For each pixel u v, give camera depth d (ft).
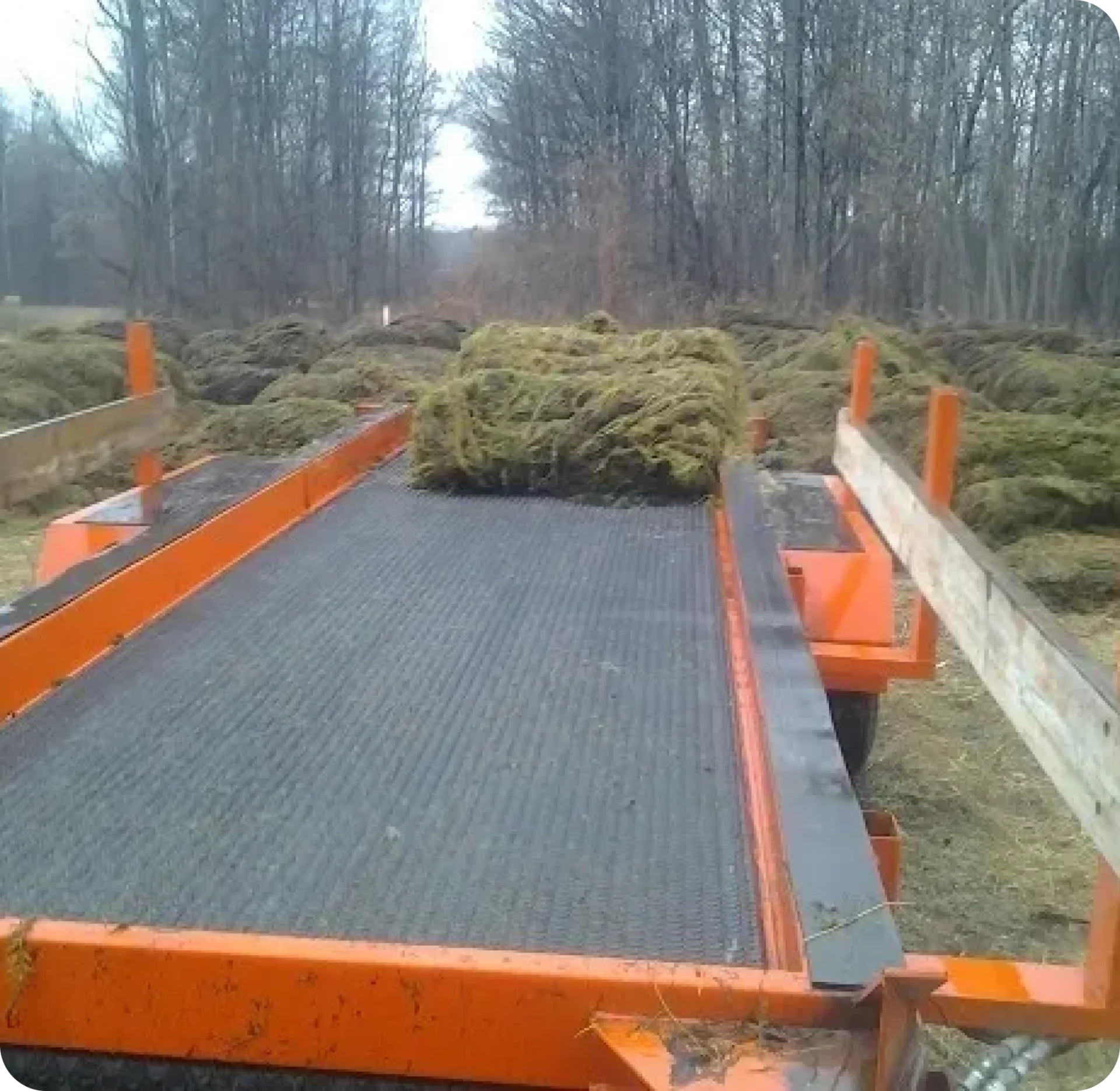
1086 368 44.37
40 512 36.58
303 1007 6.12
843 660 13.30
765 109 100.48
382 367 47.83
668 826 8.12
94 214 115.55
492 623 12.24
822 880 6.75
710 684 10.64
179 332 60.59
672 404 18.72
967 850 16.15
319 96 114.83
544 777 8.83
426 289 136.05
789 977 6.00
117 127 92.02
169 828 8.00
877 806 17.30
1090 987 6.94
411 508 17.49
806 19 95.35
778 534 14.69
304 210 110.52
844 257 96.58
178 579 12.87
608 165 104.99
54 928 6.30
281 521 16.15
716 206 104.47
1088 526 31.50
